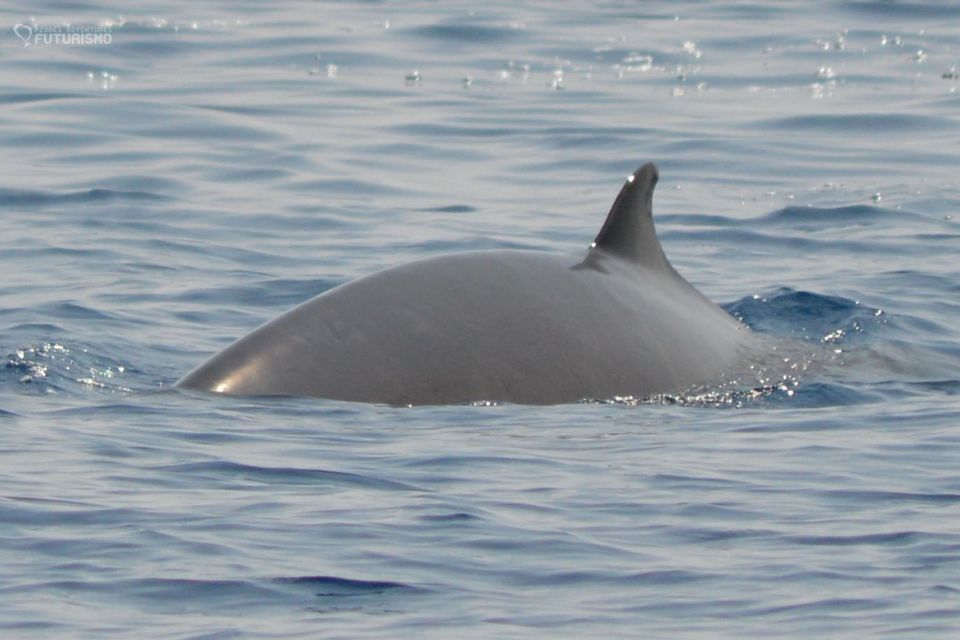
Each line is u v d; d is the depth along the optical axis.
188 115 95.56
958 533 32.78
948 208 79.00
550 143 91.88
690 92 106.62
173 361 50.84
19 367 47.47
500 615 28.42
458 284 44.19
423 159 87.94
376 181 82.94
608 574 30.50
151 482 35.69
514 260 45.56
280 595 29.20
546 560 31.23
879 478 37.00
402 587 29.69
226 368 42.72
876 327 56.66
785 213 77.88
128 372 48.62
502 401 42.53
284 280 64.12
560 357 43.59
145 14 131.50
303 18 132.38
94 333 53.91
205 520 33.09
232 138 90.62
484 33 126.50
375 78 109.62
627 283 47.03
